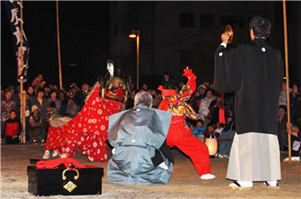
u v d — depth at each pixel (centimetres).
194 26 4059
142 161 589
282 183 628
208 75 3522
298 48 3719
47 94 1379
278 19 3878
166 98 673
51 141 874
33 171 534
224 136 1007
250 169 558
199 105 1257
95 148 870
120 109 866
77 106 1291
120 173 611
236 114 572
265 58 567
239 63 563
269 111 564
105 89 855
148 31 4038
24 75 1307
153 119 591
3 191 557
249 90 559
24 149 1105
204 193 548
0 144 1252
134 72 3903
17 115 1350
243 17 4003
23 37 1315
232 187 584
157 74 3966
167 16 4003
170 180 651
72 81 4856
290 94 1097
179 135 667
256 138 559
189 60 3994
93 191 535
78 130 835
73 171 531
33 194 533
